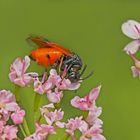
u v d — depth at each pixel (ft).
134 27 0.47
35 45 0.51
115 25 0.76
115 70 0.71
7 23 0.75
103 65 0.72
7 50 0.71
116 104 0.67
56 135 0.49
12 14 0.76
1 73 0.65
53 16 0.77
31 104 0.54
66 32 0.77
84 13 0.77
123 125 0.66
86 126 0.46
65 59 0.49
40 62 0.49
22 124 0.47
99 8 0.78
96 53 0.73
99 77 0.69
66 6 0.77
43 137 0.46
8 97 0.46
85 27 0.76
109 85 0.69
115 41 0.74
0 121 0.46
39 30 0.76
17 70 0.47
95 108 0.47
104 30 0.75
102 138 0.46
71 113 0.59
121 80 0.70
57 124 0.46
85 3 0.78
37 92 0.47
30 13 0.77
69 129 0.46
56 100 0.47
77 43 0.75
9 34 0.73
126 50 0.47
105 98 0.68
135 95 0.68
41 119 0.47
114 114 0.67
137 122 0.66
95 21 0.77
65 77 0.48
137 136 0.65
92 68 0.71
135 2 0.78
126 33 0.47
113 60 0.72
